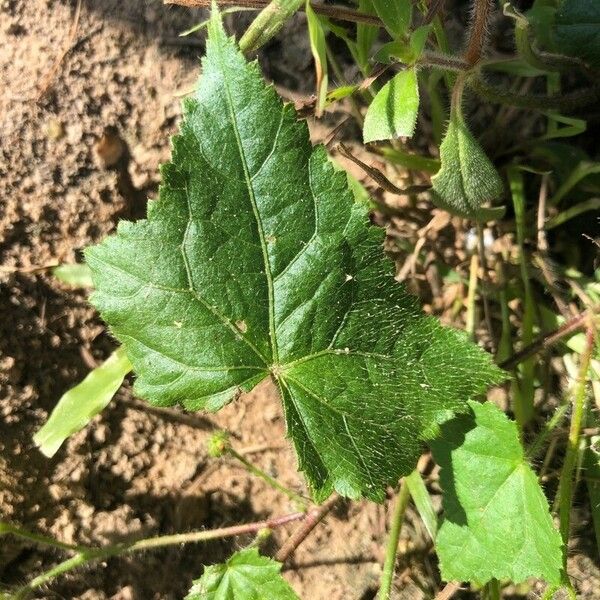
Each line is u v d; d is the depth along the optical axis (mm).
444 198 118
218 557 144
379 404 107
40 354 140
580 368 122
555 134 137
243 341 103
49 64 139
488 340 147
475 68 115
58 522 138
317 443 105
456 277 149
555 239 147
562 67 129
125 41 142
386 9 106
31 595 135
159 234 98
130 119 143
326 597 144
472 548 112
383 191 148
